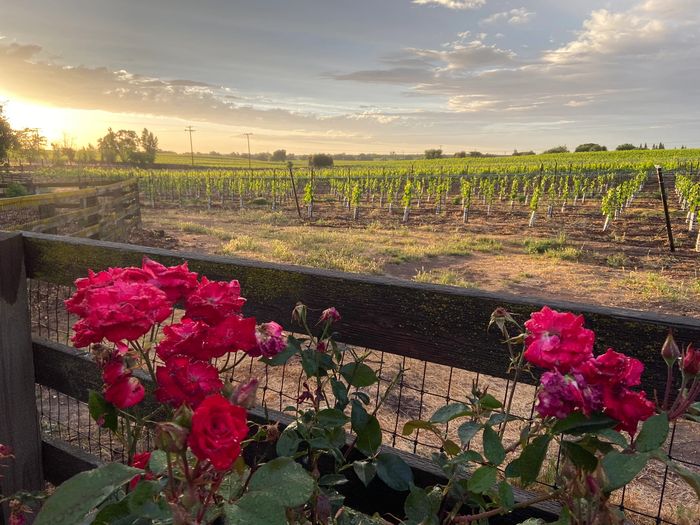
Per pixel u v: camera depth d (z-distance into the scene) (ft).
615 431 2.76
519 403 13.76
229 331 2.95
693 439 12.43
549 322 2.84
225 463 2.11
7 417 6.89
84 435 10.44
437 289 4.55
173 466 2.95
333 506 4.00
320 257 37.68
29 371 7.17
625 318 3.84
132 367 3.05
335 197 107.14
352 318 4.98
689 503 9.86
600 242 50.01
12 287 6.88
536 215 72.95
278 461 2.67
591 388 2.66
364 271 34.06
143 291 2.97
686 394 3.03
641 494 10.19
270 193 114.21
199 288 3.19
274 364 3.95
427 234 54.54
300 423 3.95
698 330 3.61
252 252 39.42
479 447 10.80
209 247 43.45
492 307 4.32
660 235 53.72
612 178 98.07
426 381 15.06
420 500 3.67
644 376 3.83
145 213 77.46
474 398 3.69
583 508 2.74
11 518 4.73
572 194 95.66
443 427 12.10
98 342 3.05
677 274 35.81
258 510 2.46
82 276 6.64
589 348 2.72
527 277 34.06
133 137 340.39
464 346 4.49
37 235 7.08
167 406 3.58
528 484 2.93
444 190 89.61
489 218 70.38
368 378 4.24
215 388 2.80
